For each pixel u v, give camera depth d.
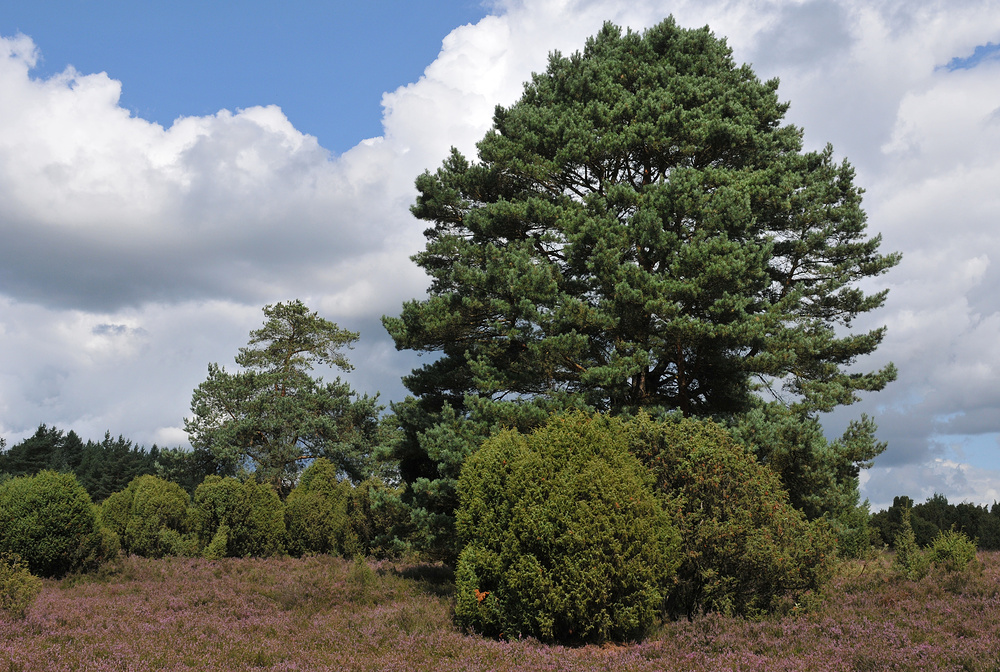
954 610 11.55
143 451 68.69
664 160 20.53
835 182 21.78
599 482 11.18
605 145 19.22
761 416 17.52
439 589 16.77
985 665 8.16
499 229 19.59
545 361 17.38
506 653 9.89
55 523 16.80
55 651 9.30
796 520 11.89
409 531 21.45
